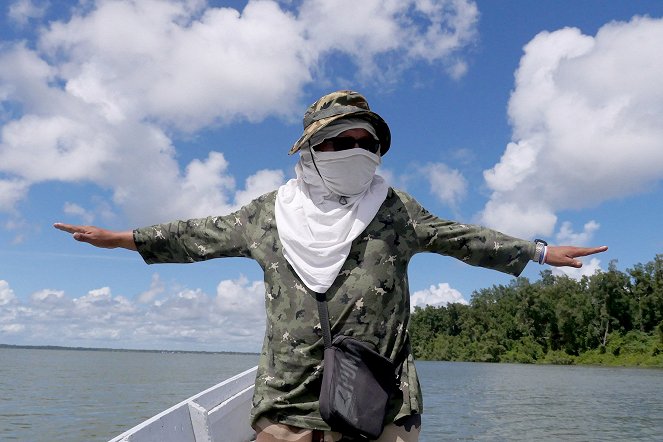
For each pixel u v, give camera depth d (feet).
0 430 65.21
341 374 6.65
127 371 249.14
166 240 7.84
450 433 64.95
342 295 7.01
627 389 145.48
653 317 297.53
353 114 7.42
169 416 9.77
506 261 7.63
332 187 7.34
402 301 7.32
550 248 7.62
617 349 296.30
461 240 7.55
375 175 7.83
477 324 368.07
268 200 7.82
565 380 185.57
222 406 12.64
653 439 63.05
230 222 7.84
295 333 7.06
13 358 548.31
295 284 7.18
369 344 6.89
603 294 305.53
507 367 295.69
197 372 244.22
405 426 7.00
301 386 6.97
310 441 6.97
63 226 7.79
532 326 331.36
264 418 7.18
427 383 169.27
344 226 7.11
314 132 7.34
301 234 7.19
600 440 61.82
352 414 6.51
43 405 93.25
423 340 404.77
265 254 7.45
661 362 273.95
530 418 80.64
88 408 88.94
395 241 7.32
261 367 7.36
